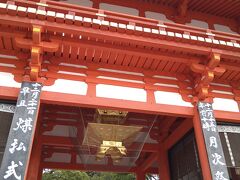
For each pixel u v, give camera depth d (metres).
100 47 7.24
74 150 11.95
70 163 11.92
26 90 6.84
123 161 11.30
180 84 8.31
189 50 7.36
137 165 13.12
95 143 9.23
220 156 7.00
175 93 8.16
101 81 7.73
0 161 6.46
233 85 8.86
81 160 11.27
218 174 6.75
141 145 9.49
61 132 10.52
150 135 11.08
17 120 6.39
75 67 7.75
